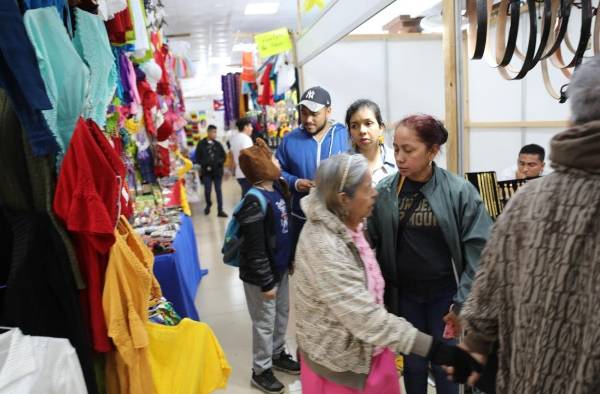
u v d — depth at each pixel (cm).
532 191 86
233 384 251
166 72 438
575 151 78
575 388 76
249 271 220
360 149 215
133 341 162
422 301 162
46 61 146
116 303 160
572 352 77
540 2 171
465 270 151
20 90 133
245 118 676
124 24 244
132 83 303
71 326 153
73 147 148
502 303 92
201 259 502
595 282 74
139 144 372
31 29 143
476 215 149
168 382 182
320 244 120
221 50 1152
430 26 346
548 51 167
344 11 302
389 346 113
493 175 199
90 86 183
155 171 404
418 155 145
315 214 124
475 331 102
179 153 576
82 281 158
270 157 225
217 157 734
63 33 154
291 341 297
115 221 158
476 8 154
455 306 148
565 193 79
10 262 162
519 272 85
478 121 348
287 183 241
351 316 114
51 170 156
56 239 152
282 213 228
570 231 77
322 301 122
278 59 477
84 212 147
